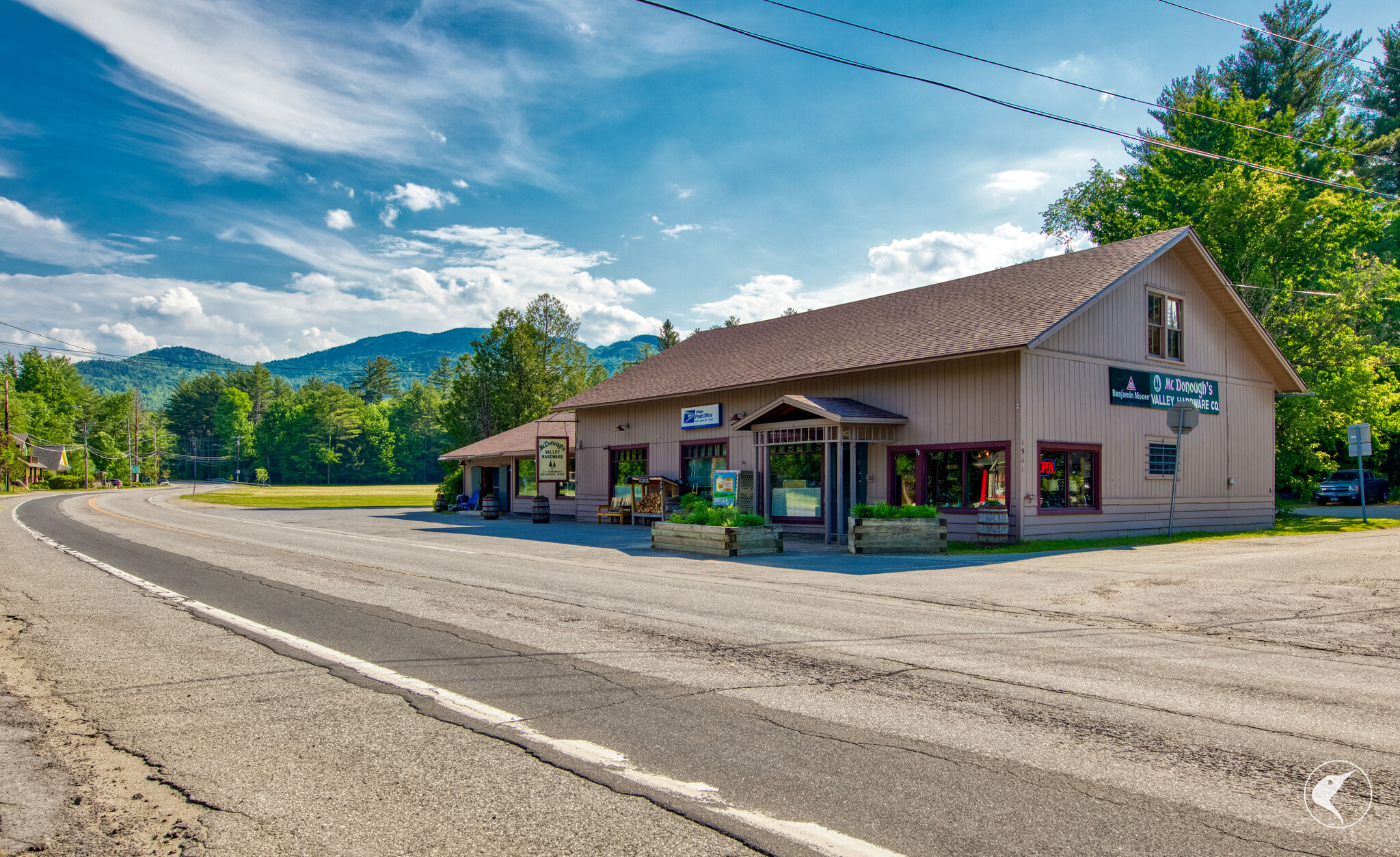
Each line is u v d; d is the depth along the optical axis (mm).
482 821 3709
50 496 64375
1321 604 9383
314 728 5113
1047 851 3395
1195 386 22047
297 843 3514
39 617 9164
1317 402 28344
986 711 5383
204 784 4219
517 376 51094
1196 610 9148
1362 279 29750
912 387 20109
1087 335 19297
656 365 31719
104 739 4961
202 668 6695
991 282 22906
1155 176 34875
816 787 4105
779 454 23266
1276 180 30344
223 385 170500
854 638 7734
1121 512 19781
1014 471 17766
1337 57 45562
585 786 4133
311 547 18531
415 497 64000
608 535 22906
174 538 21453
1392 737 4832
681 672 6438
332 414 144250
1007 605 9656
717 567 14195
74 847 3520
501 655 7070
